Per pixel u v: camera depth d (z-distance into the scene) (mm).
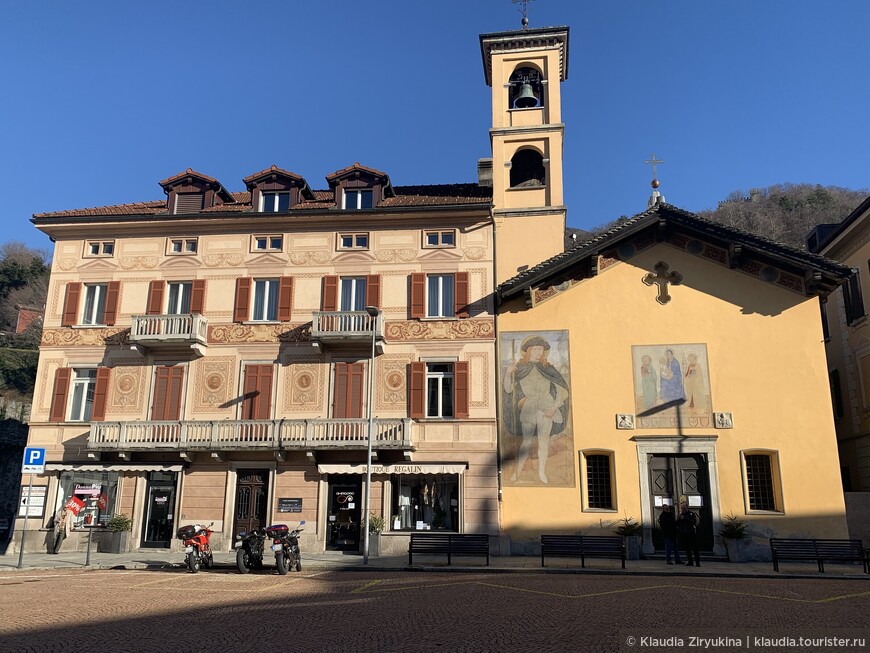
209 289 26031
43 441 25000
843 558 18281
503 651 8625
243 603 12664
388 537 22047
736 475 22141
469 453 23469
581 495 22641
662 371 23297
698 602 12859
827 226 30750
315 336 24203
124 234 26875
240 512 23828
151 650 8742
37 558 21578
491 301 24938
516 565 19484
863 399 26344
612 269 24500
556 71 28594
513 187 26922
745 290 23625
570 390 23562
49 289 26562
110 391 25250
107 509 24219
